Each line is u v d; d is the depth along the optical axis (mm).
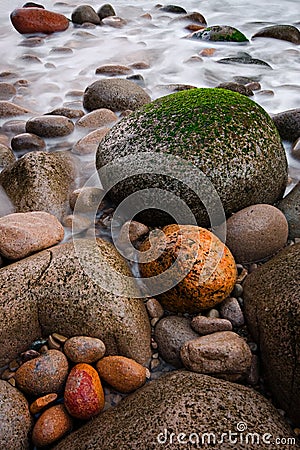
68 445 1504
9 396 1605
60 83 3830
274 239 2031
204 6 6172
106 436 1488
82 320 1772
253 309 1808
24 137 2775
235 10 5992
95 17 5188
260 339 1751
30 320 1774
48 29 4844
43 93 3627
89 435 1512
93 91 3217
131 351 1757
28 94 3582
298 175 2633
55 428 1560
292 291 1716
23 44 4625
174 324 1815
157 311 1876
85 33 4859
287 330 1657
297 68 4184
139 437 1454
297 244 1950
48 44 4684
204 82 3918
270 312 1730
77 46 4629
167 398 1557
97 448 1462
